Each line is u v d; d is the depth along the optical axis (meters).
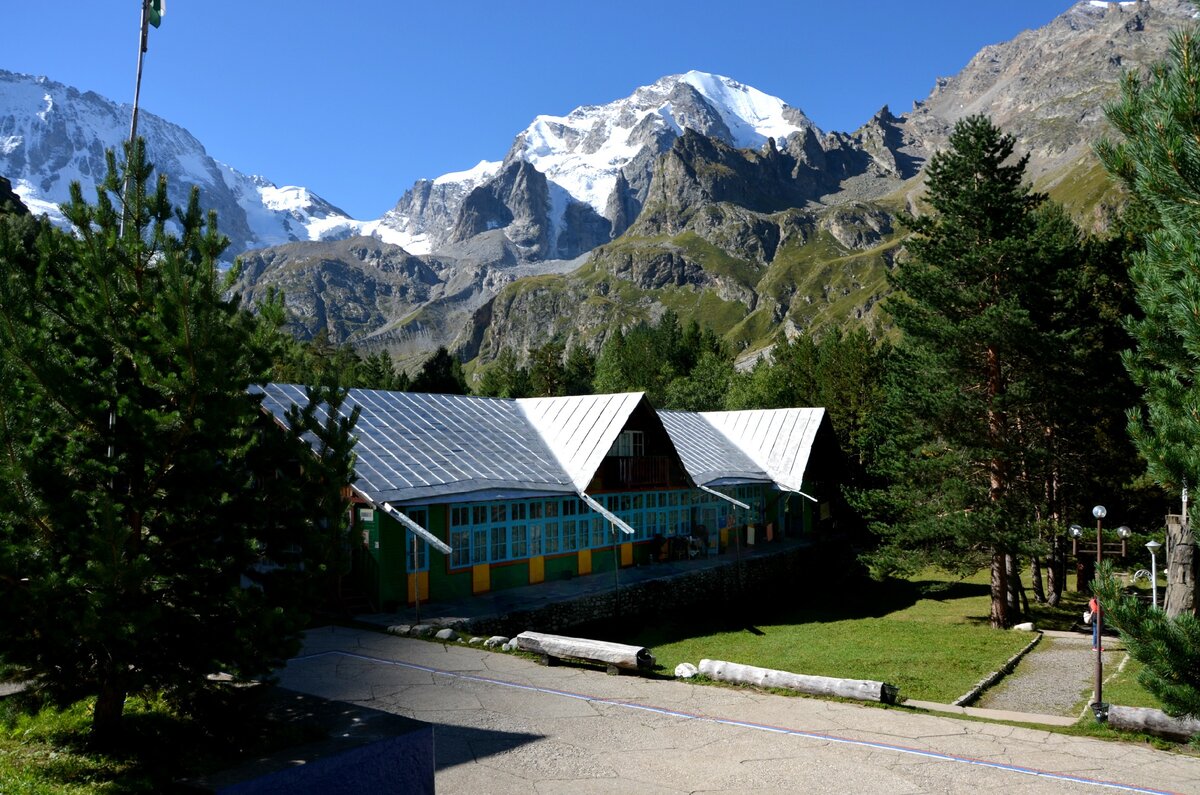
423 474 25.08
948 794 9.79
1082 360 28.72
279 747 8.26
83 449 8.58
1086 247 33.53
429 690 14.18
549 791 9.70
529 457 30.06
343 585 23.25
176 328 8.46
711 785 9.99
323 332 89.12
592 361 113.44
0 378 7.71
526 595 25.98
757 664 21.97
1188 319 7.61
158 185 9.48
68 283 9.28
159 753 8.73
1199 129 7.61
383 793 8.40
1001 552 28.75
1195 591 14.56
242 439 9.55
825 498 48.53
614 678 15.24
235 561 9.26
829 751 11.28
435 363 88.62
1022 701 18.78
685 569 32.56
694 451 40.50
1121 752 11.54
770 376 75.12
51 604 7.95
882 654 23.48
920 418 30.41
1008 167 30.08
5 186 69.25
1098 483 33.47
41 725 9.80
